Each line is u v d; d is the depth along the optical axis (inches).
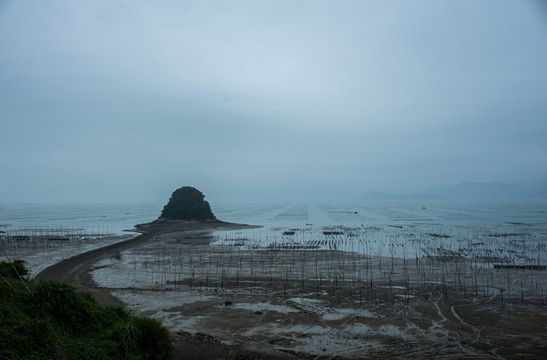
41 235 3919.8
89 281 1787.6
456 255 2600.9
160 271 2025.1
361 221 6087.6
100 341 700.7
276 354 919.0
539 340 1018.1
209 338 1017.5
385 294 1514.5
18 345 556.4
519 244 3176.7
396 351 944.9
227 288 1621.6
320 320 1189.7
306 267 2143.2
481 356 912.3
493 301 1408.7
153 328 761.0
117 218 7357.3
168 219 5792.3
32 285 795.4
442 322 1170.6
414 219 6397.6
